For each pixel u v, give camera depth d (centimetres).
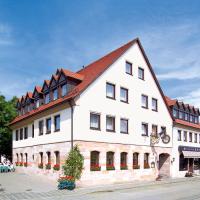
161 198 1755
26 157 3322
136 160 2916
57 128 2641
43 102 3039
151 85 3231
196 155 3962
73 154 2294
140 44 3109
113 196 1847
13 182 2512
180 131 3747
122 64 2873
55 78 2773
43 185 2334
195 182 2966
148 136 3086
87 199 1708
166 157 3453
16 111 4044
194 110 4284
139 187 2411
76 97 2406
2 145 4175
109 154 2627
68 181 2150
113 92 2744
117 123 2727
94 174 2436
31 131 3188
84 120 2433
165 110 3425
